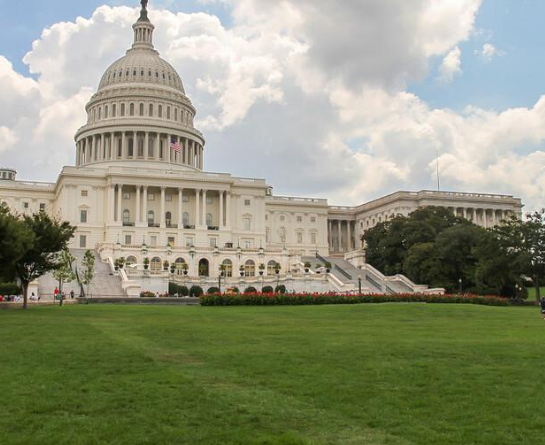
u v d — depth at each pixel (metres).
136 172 142.50
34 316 45.38
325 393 18.33
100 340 29.75
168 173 144.88
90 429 14.82
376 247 133.38
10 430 14.77
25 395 17.89
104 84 175.25
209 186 147.25
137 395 17.94
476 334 34.28
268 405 16.98
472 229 105.75
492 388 18.98
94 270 101.88
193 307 60.22
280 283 101.88
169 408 16.61
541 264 86.44
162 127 164.75
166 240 141.00
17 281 85.69
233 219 151.00
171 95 173.00
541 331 36.50
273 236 170.88
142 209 142.88
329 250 184.38
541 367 22.42
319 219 175.75
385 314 50.34
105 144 165.12
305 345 28.25
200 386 19.12
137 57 176.62
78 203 140.75
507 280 92.62
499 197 173.00
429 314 50.88
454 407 16.83
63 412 16.23
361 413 16.27
